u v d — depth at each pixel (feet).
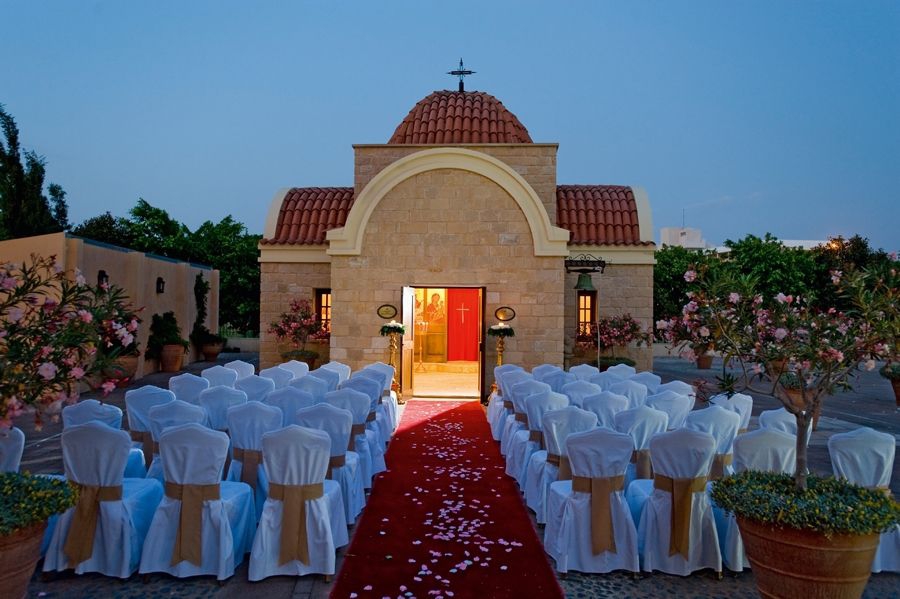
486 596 15.51
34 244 46.75
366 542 18.83
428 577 16.49
